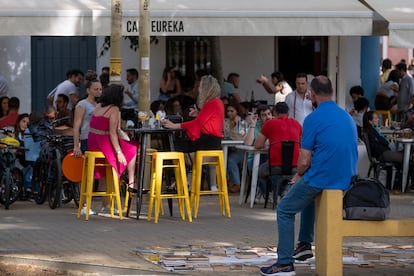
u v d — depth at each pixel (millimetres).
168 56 24734
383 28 17812
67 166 15352
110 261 11430
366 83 25375
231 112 18609
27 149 16484
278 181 15906
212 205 16500
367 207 10469
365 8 17953
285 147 15789
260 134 16031
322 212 10531
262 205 16688
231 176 18266
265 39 25234
